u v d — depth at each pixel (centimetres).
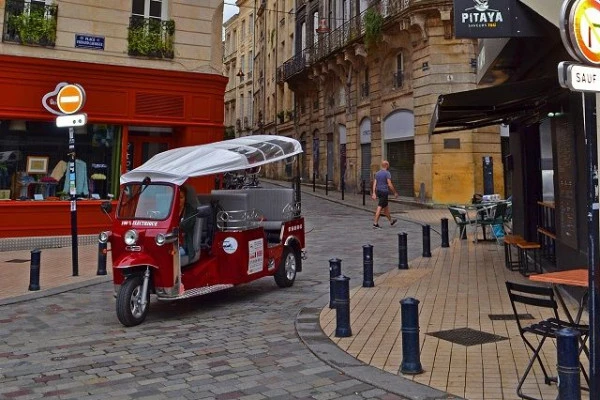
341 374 492
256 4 5272
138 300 677
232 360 537
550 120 864
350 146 3008
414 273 970
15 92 1307
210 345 589
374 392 447
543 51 826
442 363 506
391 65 2589
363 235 1545
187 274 710
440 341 575
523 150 1088
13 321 696
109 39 1438
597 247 343
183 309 761
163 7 1531
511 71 1055
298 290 880
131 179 736
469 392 435
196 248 735
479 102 827
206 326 668
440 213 2039
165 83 1486
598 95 555
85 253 1253
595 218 342
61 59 1356
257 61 5206
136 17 1481
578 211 715
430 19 2222
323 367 513
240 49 5794
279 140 934
